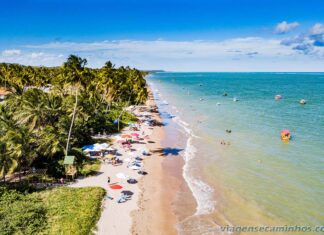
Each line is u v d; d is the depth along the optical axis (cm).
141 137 6144
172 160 4803
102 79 8962
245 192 3622
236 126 7219
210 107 10606
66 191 3472
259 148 5372
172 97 14150
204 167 4472
